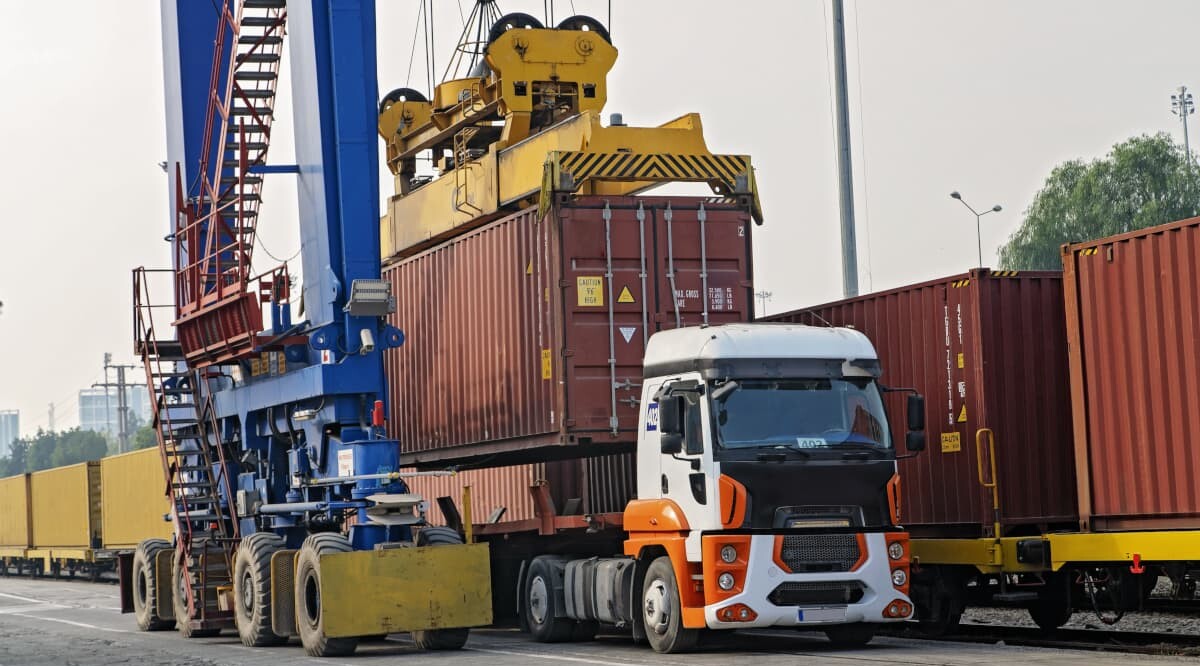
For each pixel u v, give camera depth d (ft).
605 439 57.21
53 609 100.89
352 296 60.44
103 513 153.07
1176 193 247.09
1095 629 60.34
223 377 75.87
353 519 63.98
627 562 55.26
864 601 50.34
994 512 56.59
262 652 58.34
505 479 70.69
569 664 48.24
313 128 63.31
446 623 55.21
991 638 57.62
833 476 50.57
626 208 58.70
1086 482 54.03
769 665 46.03
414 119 82.02
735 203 60.23
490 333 64.03
